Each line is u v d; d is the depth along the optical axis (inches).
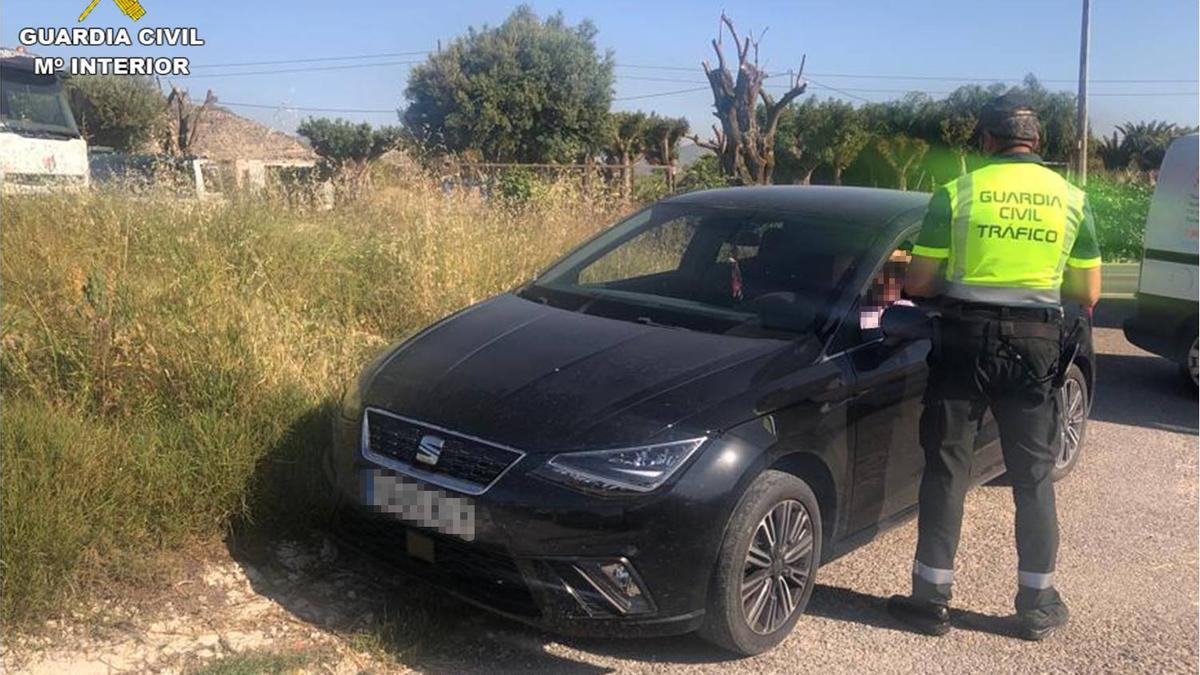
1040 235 146.2
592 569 128.7
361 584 154.9
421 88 1237.7
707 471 131.8
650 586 129.8
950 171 1143.0
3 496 137.6
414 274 264.7
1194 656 149.4
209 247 257.0
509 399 139.1
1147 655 149.3
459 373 147.4
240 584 150.5
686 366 145.5
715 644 139.3
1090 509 206.2
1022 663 145.7
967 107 1270.9
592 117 1270.9
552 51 1250.6
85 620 136.3
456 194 363.3
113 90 1055.0
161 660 131.9
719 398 138.6
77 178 334.3
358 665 135.1
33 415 158.1
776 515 140.7
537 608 131.5
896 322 152.9
